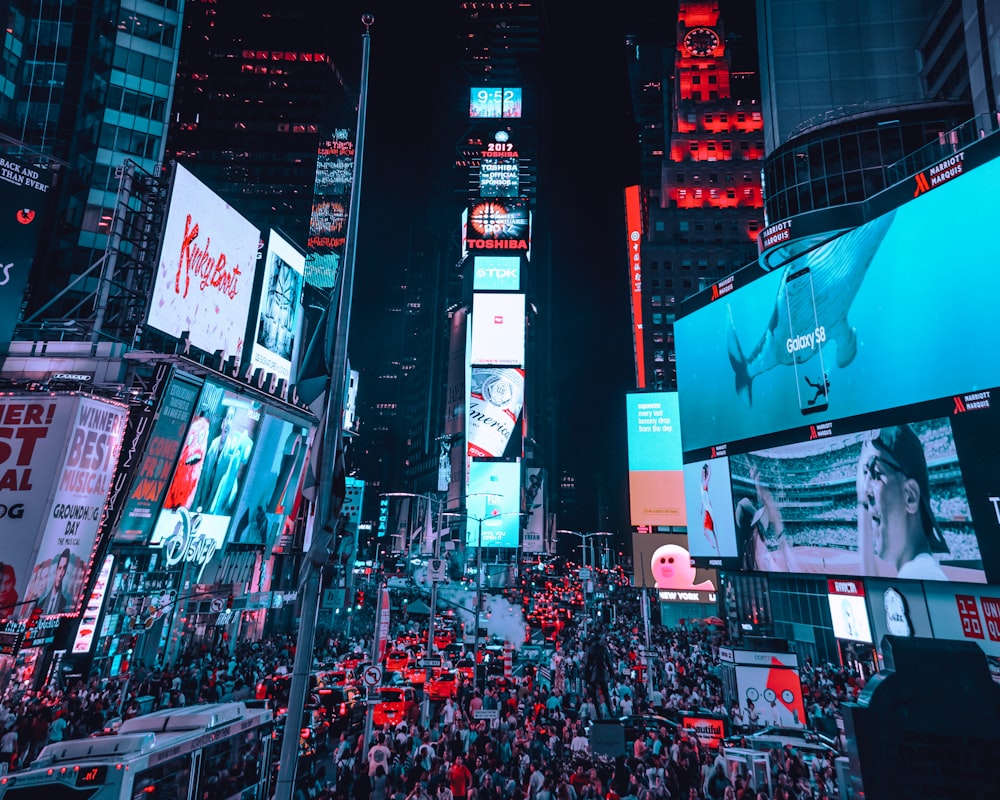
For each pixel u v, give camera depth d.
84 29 70.06
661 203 124.38
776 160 60.72
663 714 24.56
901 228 33.34
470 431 139.38
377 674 21.11
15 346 38.84
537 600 95.81
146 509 38.62
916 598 33.34
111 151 69.94
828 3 74.69
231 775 14.09
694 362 50.06
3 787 10.68
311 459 12.14
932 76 67.88
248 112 124.25
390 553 181.88
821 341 38.38
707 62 130.88
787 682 22.45
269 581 54.56
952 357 30.30
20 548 30.09
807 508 39.16
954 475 29.95
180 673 31.81
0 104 65.75
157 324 42.81
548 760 17.58
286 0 130.38
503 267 148.88
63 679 31.52
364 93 13.84
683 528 69.94
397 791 16.41
